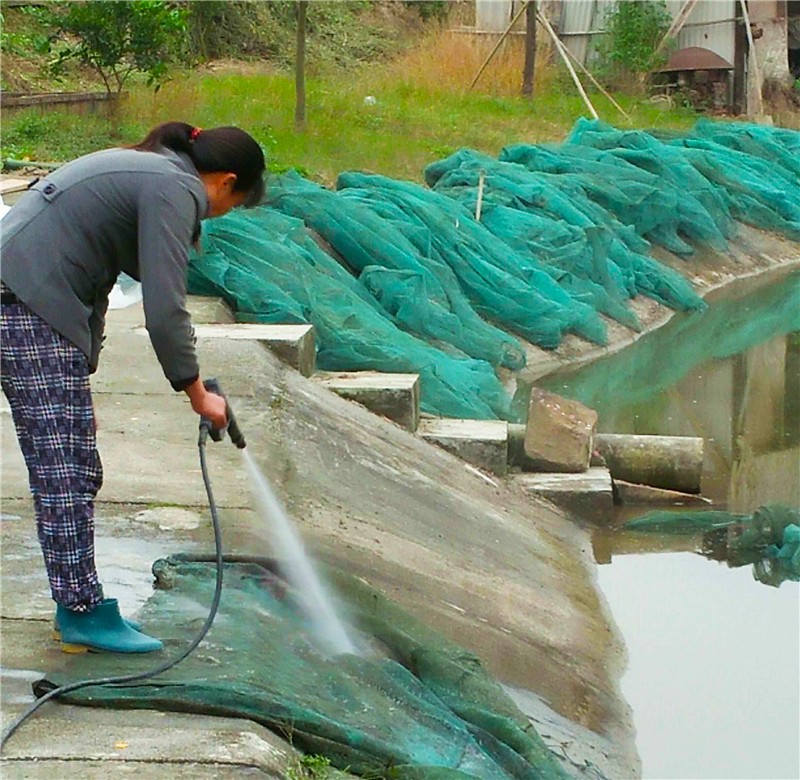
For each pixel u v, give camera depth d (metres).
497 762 4.68
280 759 4.09
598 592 7.64
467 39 23.75
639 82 24.38
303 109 16.80
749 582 7.90
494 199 14.28
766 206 18.20
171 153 4.23
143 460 6.73
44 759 3.90
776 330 14.58
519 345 11.98
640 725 6.07
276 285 9.79
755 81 23.84
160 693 4.24
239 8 23.83
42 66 17.67
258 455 7.04
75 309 4.13
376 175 13.71
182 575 5.26
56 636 4.63
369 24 26.73
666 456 9.17
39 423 4.17
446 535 7.24
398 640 5.15
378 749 4.30
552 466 8.90
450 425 8.98
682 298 14.87
